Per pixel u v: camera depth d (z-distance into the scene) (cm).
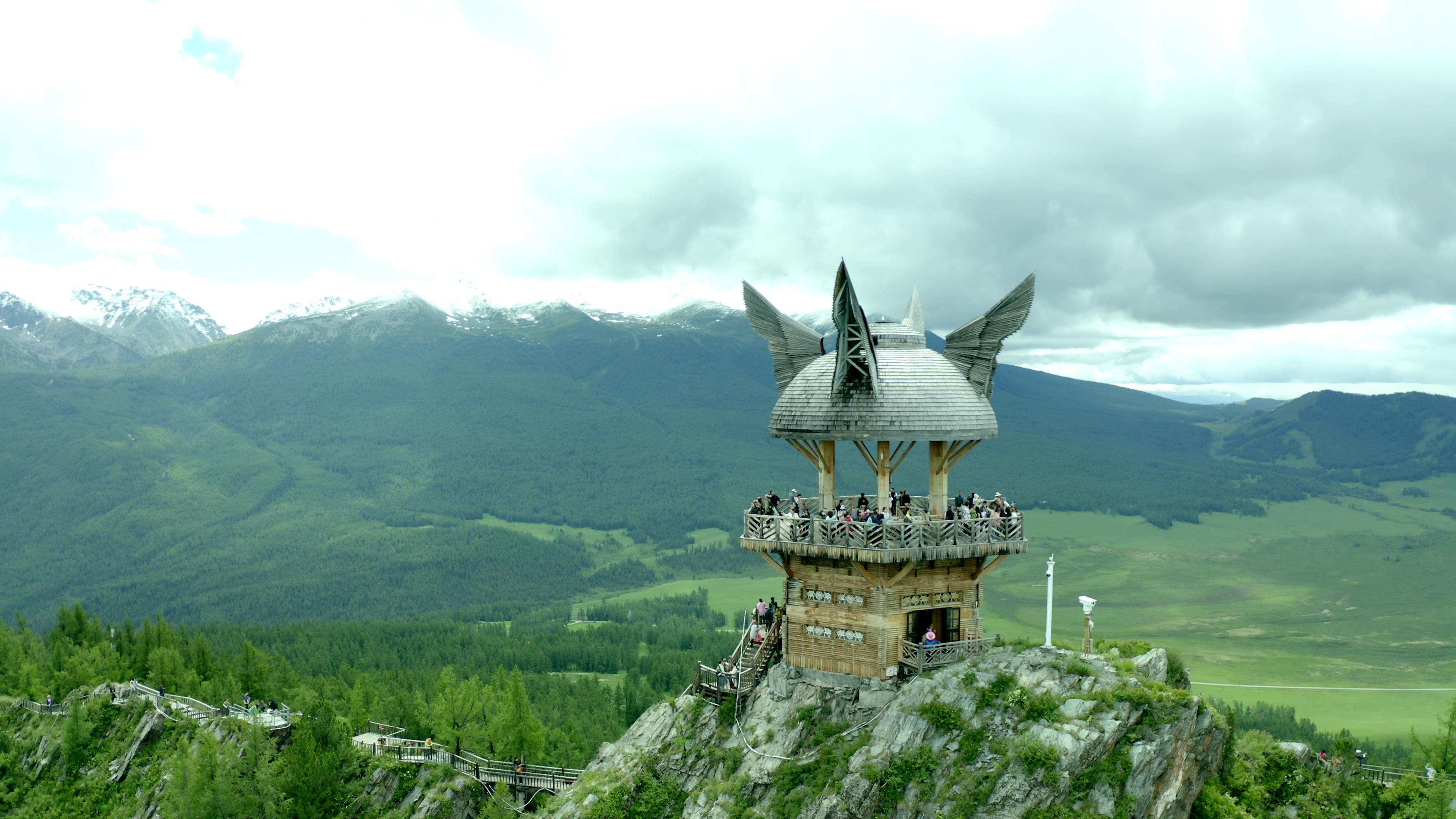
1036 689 4222
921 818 4081
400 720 12900
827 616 4888
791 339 5378
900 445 5144
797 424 4928
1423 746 7262
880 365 4762
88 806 10062
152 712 10750
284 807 7644
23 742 11600
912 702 4419
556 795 7094
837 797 4312
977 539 4734
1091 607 4509
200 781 7806
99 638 18638
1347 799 5203
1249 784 4762
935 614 4947
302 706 13025
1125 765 3881
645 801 5069
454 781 7756
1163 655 4612
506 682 12156
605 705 18788
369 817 7638
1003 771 3969
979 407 4841
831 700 4806
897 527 4506
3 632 16662
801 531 4819
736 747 5012
